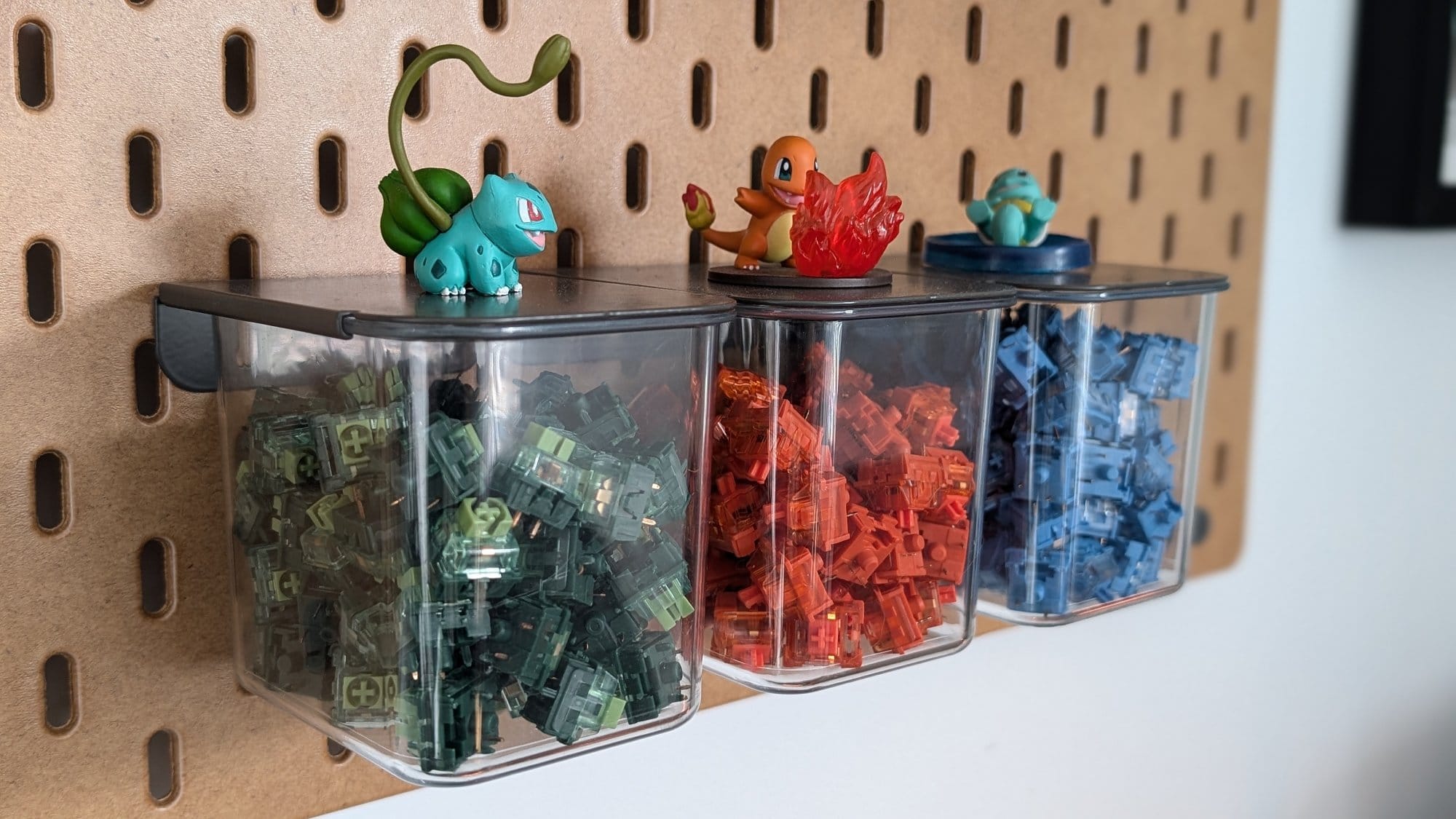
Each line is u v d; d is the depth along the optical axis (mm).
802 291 461
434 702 372
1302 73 888
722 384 457
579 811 617
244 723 493
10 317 423
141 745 469
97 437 445
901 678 733
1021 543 544
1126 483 558
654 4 555
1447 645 1085
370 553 380
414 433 359
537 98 526
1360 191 918
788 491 445
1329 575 986
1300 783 993
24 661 440
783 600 452
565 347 380
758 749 677
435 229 419
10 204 417
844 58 624
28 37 426
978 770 781
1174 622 877
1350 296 958
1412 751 1078
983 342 491
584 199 545
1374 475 1007
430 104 499
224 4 450
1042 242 603
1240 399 878
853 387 450
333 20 475
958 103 673
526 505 374
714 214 543
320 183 494
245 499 437
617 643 399
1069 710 825
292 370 402
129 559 457
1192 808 915
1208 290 574
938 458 475
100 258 437
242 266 476
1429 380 1035
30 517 435
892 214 477
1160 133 785
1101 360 539
